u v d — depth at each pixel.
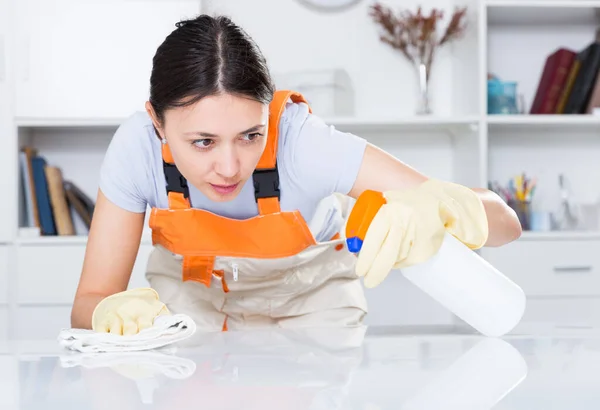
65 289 2.71
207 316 1.54
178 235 1.26
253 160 1.04
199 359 0.68
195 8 2.79
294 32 3.03
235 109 0.97
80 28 2.76
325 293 1.53
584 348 0.71
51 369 0.64
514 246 2.77
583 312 2.77
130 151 1.23
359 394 0.49
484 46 2.76
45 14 2.76
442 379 0.54
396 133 3.09
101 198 1.27
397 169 1.17
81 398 0.50
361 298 1.55
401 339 0.82
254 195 1.22
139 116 1.26
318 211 1.41
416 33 2.92
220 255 1.28
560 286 2.77
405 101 3.05
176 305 1.53
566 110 2.93
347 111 2.93
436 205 0.85
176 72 0.98
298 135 1.19
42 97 2.76
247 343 0.82
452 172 3.10
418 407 0.45
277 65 3.04
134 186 1.25
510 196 2.92
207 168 1.03
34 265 2.71
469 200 0.91
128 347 0.80
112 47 2.77
